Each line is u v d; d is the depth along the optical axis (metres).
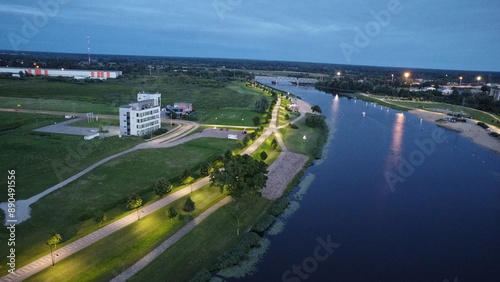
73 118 159.50
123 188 84.12
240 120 171.38
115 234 63.88
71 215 70.38
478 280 61.75
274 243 69.88
